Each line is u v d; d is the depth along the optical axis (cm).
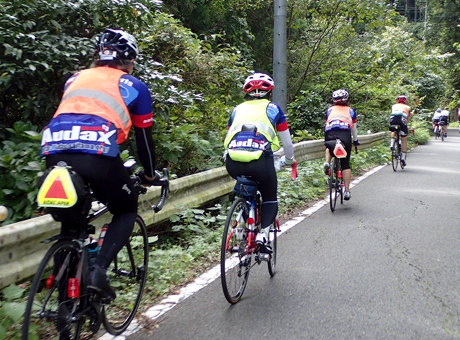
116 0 610
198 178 620
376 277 459
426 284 439
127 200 301
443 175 1201
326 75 1855
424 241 584
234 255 402
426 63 3322
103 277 285
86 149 269
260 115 421
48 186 258
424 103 3431
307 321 362
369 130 1898
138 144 305
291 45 1847
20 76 564
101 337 335
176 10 1467
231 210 394
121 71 306
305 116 1700
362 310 381
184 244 578
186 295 417
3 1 557
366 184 1060
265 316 372
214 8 1642
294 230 649
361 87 1905
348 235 618
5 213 306
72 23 628
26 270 343
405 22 2950
